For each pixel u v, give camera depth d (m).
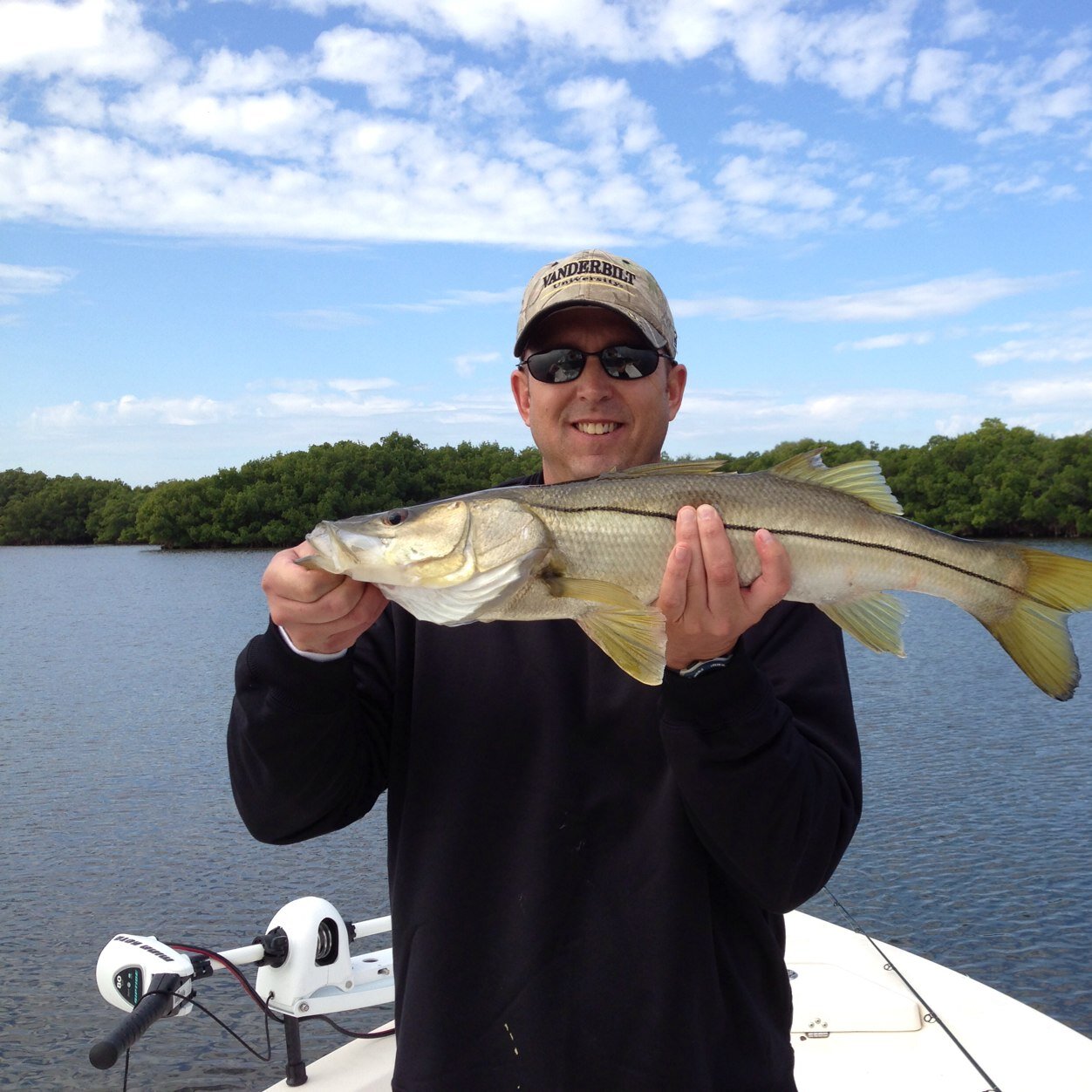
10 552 99.56
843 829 2.38
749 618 2.26
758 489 2.81
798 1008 4.29
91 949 9.41
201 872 11.50
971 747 16.11
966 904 9.67
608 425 3.00
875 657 26.50
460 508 2.60
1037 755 15.51
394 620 2.82
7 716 20.70
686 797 2.23
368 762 2.71
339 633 2.35
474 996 2.36
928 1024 4.18
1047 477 53.47
